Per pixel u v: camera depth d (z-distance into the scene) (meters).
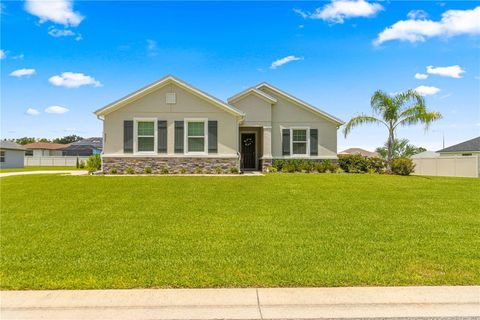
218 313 3.85
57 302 4.06
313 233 7.05
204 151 18.72
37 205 10.06
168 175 17.08
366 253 5.75
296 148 21.67
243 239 6.61
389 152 20.44
